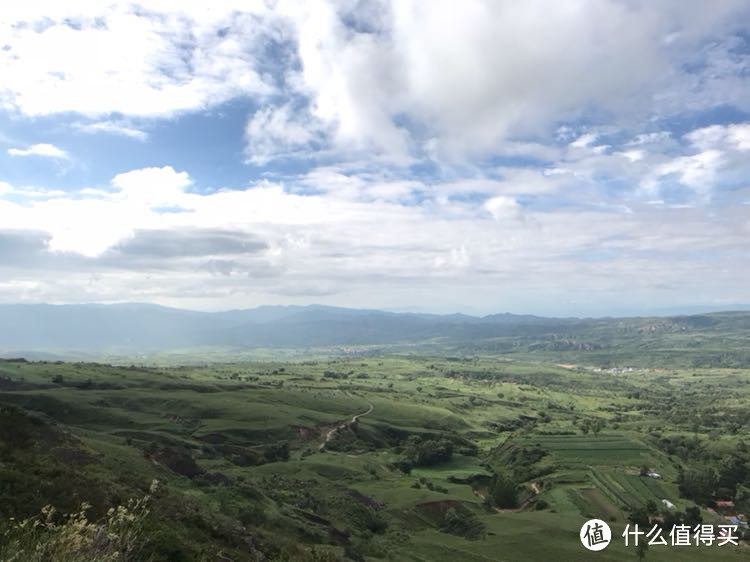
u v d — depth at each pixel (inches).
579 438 7165.4
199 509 1760.6
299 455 5497.1
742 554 3435.0
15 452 1339.8
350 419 7426.2
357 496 3966.5
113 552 569.9
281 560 1525.6
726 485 5167.3
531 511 4675.2
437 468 6058.1
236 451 4985.2
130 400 6033.5
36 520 589.6
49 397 5300.2
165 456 2994.6
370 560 2546.8
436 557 2999.5
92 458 2026.3
